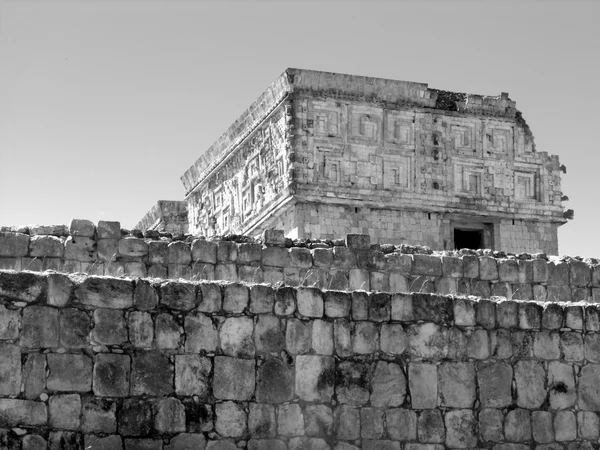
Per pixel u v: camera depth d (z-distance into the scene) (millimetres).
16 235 25797
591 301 28844
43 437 18469
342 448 20312
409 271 28094
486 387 21500
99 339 19062
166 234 27344
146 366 19266
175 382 19406
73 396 18750
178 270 26625
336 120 49438
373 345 20875
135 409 19078
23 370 18562
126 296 19359
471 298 21828
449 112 51781
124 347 19203
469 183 51844
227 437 19578
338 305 20750
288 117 48625
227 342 19859
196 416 19438
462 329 21578
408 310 21234
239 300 20078
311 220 48125
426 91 51312
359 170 49438
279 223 49656
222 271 26875
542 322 22141
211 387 19625
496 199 52031
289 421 20031
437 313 21438
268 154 50594
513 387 21703
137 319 19344
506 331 21875
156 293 19562
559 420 21875
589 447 21938
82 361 18891
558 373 22047
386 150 50125
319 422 20234
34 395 18531
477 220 51781
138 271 26391
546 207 52969
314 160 48688
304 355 20344
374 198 49219
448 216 50875
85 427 18719
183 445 19281
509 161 52688
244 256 27094
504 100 52906
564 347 22188
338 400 20438
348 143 49406
